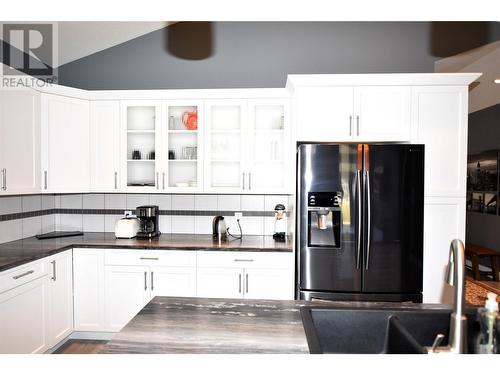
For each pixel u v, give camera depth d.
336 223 2.63
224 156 3.27
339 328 1.38
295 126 2.84
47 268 2.62
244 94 3.15
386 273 2.56
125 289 2.95
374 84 2.80
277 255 2.83
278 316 1.36
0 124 2.49
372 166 2.56
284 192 3.14
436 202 2.77
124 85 3.54
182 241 3.12
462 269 1.00
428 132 2.79
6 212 2.96
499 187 5.16
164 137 3.23
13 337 2.26
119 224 3.26
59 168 3.06
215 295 2.88
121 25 3.22
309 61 3.44
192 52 3.51
